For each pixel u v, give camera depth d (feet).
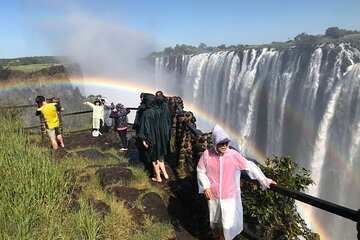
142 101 19.26
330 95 72.54
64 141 31.68
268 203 12.76
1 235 10.44
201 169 11.18
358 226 7.58
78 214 12.15
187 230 14.30
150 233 12.88
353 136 67.97
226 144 10.75
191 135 20.20
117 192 16.19
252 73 99.86
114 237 12.07
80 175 17.94
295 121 84.07
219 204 10.99
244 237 12.84
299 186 12.99
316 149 75.77
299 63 83.15
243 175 12.17
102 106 35.19
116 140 32.71
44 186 13.51
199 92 127.34
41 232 11.08
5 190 12.82
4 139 19.35
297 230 12.67
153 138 18.10
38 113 25.89
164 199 16.67
